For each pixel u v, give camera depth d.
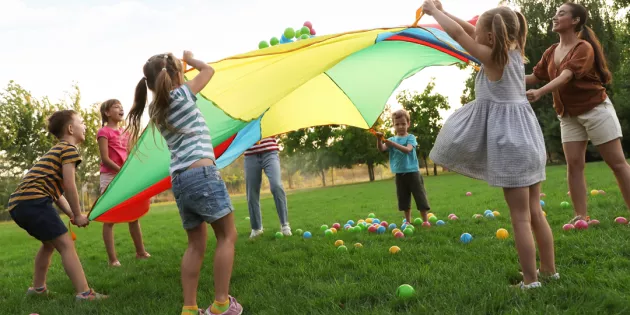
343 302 2.95
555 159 28.55
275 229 6.91
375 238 5.19
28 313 3.26
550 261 2.98
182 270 2.86
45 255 3.73
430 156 3.10
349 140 37.41
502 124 2.81
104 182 4.94
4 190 29.91
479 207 7.61
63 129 3.76
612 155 4.43
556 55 4.59
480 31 2.91
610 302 2.44
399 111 6.04
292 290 3.28
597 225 4.54
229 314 2.77
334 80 5.45
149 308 3.11
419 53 4.93
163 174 4.18
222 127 4.15
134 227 5.36
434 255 3.97
